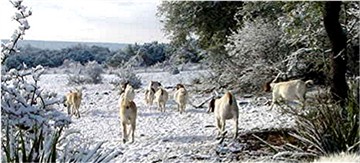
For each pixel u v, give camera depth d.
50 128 5.61
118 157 8.48
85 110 15.12
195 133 10.48
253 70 15.79
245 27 15.89
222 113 9.65
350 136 7.04
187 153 8.55
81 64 26.70
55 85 22.25
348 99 7.55
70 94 13.80
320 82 14.80
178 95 14.05
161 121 12.52
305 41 13.38
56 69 26.38
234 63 16.72
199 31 18.95
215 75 17.88
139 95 18.78
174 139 9.97
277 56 15.58
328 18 9.82
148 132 10.98
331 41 9.78
